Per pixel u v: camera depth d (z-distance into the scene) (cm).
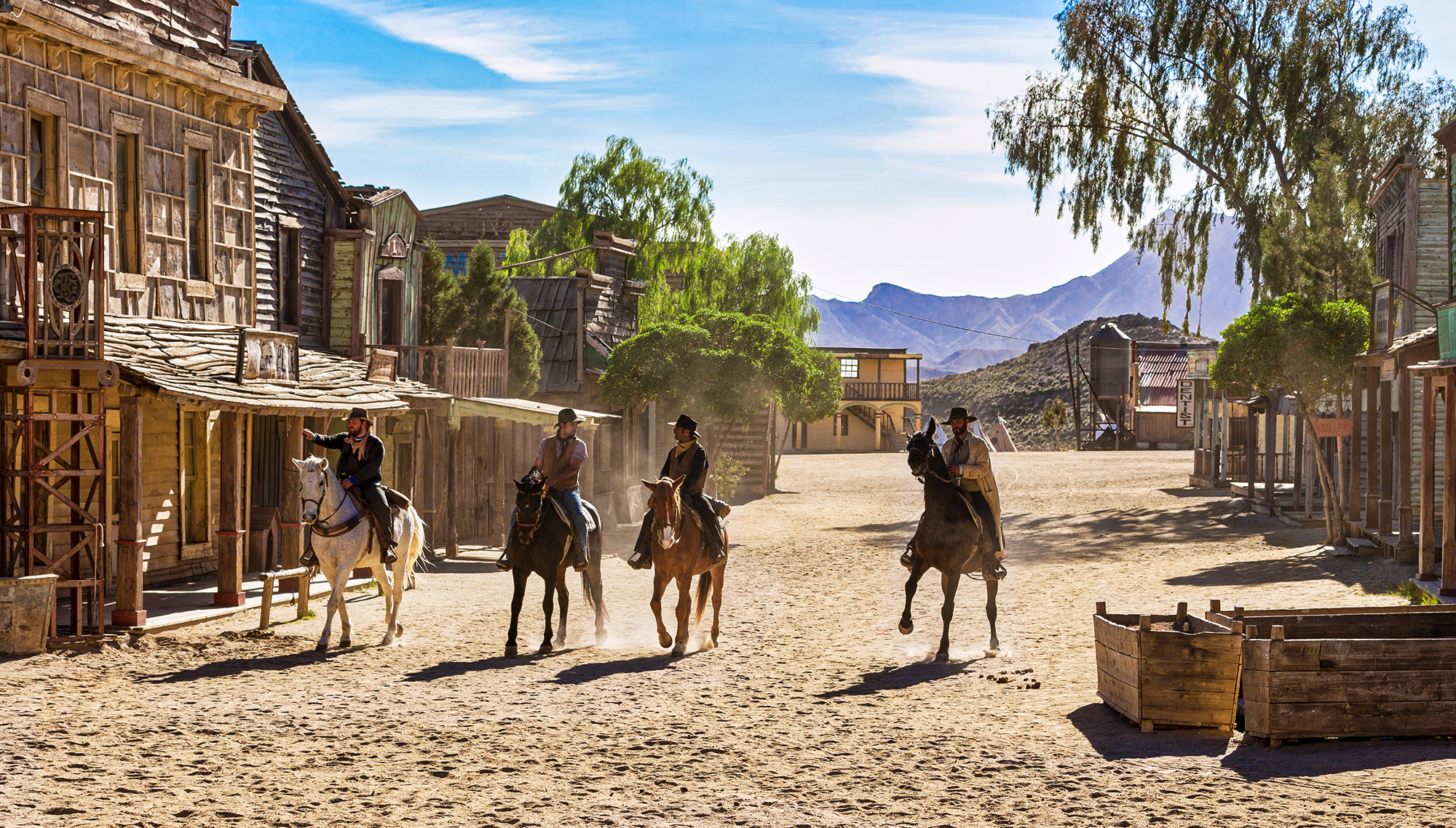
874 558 2459
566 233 6031
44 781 798
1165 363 9819
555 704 1058
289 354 1795
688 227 6159
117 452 1788
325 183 2584
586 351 3853
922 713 1024
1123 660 972
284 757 869
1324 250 2917
